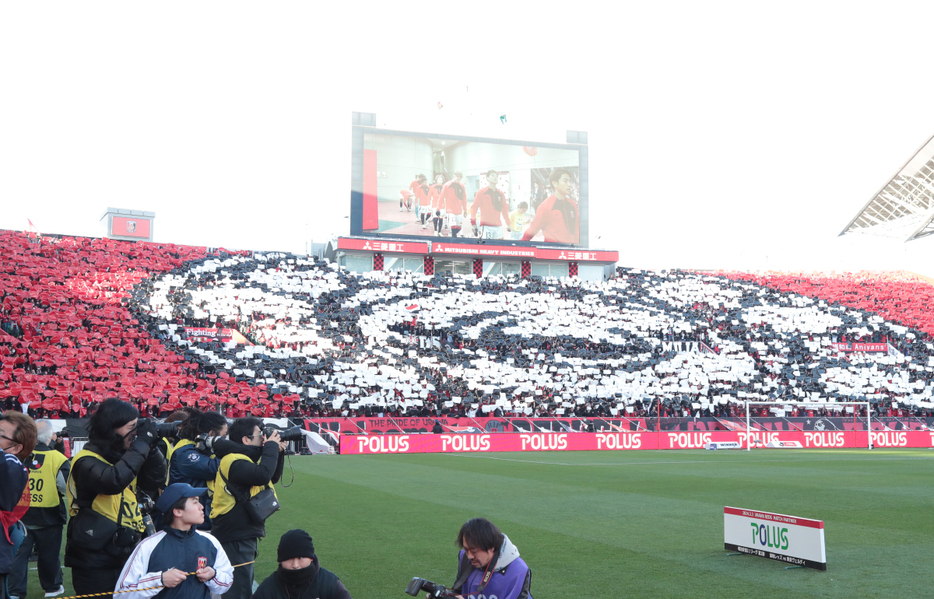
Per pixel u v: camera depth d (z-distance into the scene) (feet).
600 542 38.09
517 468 81.30
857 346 156.15
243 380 116.78
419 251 153.07
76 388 101.76
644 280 173.68
